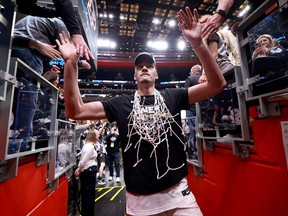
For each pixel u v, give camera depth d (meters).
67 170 2.13
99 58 10.95
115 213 3.23
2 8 0.98
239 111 1.20
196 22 0.98
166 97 1.14
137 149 1.02
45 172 1.52
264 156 1.02
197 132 1.72
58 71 2.18
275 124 0.96
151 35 10.57
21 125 1.16
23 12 1.38
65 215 2.07
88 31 3.04
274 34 0.94
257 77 1.03
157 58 11.39
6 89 0.95
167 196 0.97
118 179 5.04
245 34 1.18
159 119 1.05
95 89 11.72
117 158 5.20
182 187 1.01
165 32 10.26
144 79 1.14
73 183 3.12
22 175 1.15
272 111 0.97
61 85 4.40
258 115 1.06
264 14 1.01
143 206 0.97
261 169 1.04
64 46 1.02
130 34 10.49
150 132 1.02
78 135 3.73
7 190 0.99
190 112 2.22
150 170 0.98
